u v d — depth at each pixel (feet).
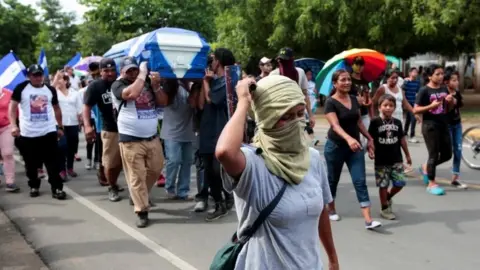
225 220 19.40
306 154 7.45
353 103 17.76
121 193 24.38
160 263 14.99
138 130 18.51
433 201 21.54
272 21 58.95
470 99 79.82
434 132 22.53
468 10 48.49
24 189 25.55
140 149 18.62
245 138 7.93
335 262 8.48
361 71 21.74
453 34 52.44
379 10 52.08
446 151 22.81
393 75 25.86
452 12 47.39
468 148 29.50
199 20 71.87
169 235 17.66
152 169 19.30
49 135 23.15
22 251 16.35
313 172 7.59
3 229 18.86
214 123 18.85
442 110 22.39
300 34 55.83
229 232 17.93
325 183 7.93
